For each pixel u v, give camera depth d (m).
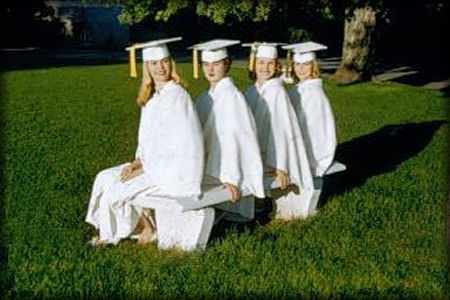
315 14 15.23
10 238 7.32
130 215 7.11
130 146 12.55
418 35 30.33
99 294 6.05
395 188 9.66
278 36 31.77
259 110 7.77
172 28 36.06
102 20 44.50
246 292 6.12
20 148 12.15
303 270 6.59
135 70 7.49
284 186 7.68
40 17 42.50
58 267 6.57
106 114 16.53
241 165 7.11
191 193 6.83
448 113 17.05
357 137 13.98
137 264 6.68
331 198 9.03
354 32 22.25
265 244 7.19
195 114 6.91
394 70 27.06
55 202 8.66
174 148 6.82
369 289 6.26
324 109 8.37
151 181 6.98
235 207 7.80
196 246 6.93
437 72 26.31
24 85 22.50
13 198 8.82
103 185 7.28
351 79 22.36
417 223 8.10
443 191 9.51
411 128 14.98
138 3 13.84
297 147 7.82
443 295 6.23
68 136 13.48
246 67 27.09
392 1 17.12
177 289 6.16
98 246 7.12
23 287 6.19
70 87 21.94
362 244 7.36
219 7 13.19
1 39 40.41
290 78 8.89
